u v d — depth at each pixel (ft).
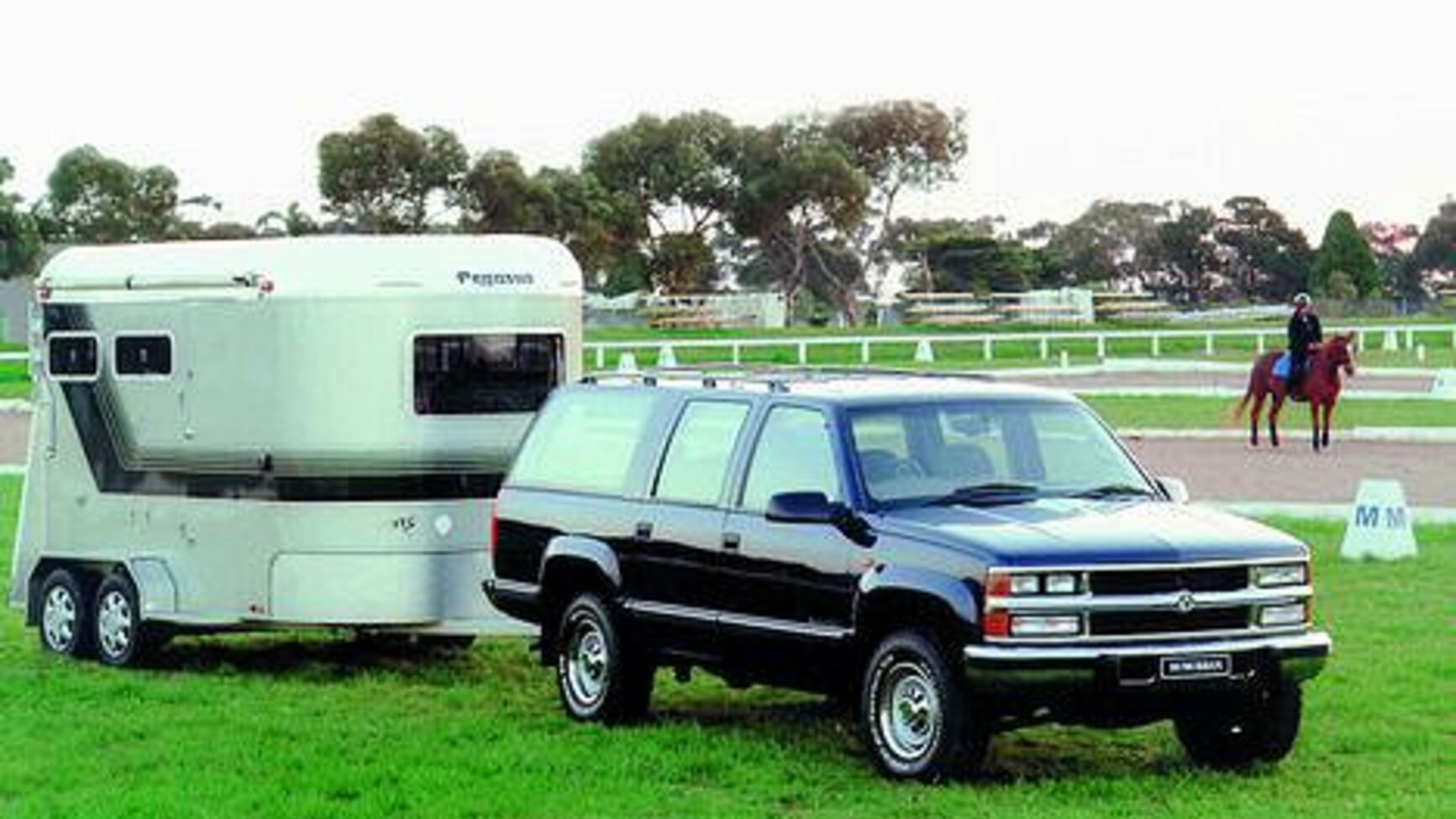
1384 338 253.65
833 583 39.60
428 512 52.26
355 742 43.16
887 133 438.40
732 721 45.44
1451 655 51.75
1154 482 42.16
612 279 404.98
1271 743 39.40
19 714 46.80
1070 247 528.63
